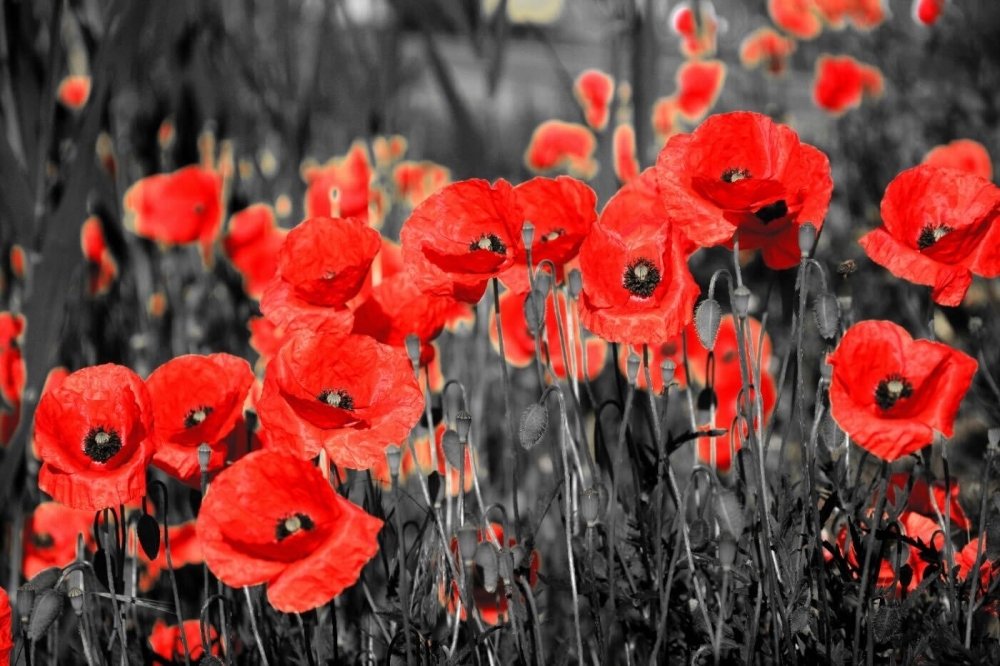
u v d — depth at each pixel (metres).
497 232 1.89
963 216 1.85
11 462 2.11
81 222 2.13
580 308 1.86
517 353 2.15
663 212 1.93
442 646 1.85
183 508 2.26
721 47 3.71
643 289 1.85
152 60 2.51
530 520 1.98
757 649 1.87
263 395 1.81
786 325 2.24
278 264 1.87
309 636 1.92
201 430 1.86
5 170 2.20
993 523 1.84
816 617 1.87
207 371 1.86
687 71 3.09
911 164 3.18
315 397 1.83
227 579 1.76
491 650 1.89
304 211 2.81
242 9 2.91
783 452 1.90
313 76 2.79
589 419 2.32
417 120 4.04
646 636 1.90
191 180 2.40
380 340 1.94
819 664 1.84
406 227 1.88
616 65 2.53
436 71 2.63
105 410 1.83
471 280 1.86
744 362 1.82
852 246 3.08
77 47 2.76
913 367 1.78
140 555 2.10
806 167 1.87
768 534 1.82
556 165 3.17
